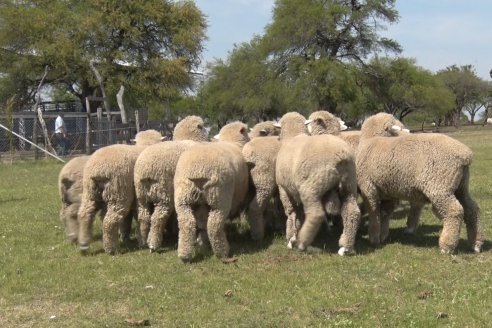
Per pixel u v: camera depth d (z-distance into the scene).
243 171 8.63
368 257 7.71
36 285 7.04
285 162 8.18
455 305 5.81
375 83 50.19
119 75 41.97
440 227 9.70
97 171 8.16
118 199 8.29
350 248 7.86
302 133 9.34
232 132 9.98
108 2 41.72
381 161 7.82
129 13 42.16
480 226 7.77
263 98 49.03
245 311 5.91
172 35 43.91
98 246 8.88
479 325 5.31
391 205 8.68
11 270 7.67
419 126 81.50
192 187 7.57
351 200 7.74
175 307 6.11
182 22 44.09
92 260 8.09
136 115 28.33
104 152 8.32
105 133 28.64
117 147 8.48
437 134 7.64
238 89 52.12
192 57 45.62
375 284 6.59
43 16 41.28
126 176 8.27
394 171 7.70
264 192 8.98
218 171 7.57
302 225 8.26
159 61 42.28
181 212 7.66
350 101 46.47
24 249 8.88
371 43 47.50
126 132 29.02
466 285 6.40
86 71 42.03
